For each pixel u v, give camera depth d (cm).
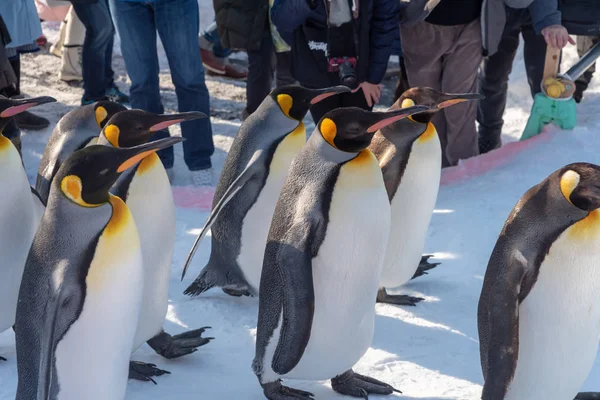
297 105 394
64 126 436
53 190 280
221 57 891
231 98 838
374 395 336
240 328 404
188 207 585
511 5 581
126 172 335
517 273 279
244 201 399
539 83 682
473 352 374
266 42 688
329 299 316
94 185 276
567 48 859
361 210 307
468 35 577
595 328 291
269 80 709
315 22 523
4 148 342
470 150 629
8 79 588
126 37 593
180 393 337
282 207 320
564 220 275
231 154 414
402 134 392
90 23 729
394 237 399
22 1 644
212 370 361
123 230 280
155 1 577
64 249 276
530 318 286
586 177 269
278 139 393
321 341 323
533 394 299
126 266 280
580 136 641
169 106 811
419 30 578
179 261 488
